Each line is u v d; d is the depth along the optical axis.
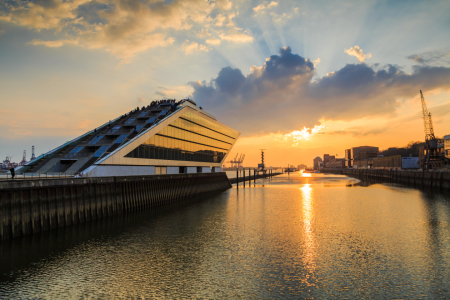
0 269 23.66
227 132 114.44
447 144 149.12
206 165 96.69
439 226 40.34
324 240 33.16
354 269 24.41
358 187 114.12
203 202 67.44
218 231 37.28
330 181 168.62
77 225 38.50
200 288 20.69
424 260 26.55
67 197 37.56
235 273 23.44
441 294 20.06
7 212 29.94
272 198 76.44
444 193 86.56
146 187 55.59
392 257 27.38
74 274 22.88
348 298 19.47
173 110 77.50
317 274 23.34
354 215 49.22
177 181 69.50
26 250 28.17
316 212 52.50
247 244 31.39
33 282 21.34
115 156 51.47
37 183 33.09
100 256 27.09
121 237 33.78
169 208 57.06
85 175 45.44
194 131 85.19
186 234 35.59
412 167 199.50
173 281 21.81
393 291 20.50
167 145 69.88
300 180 184.88
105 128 70.94
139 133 60.91
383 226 40.44
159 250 29.11
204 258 26.89
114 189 46.53
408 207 58.38
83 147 59.97
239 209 56.22
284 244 31.50
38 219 33.38
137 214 49.19
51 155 56.50
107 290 20.22
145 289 20.45
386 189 102.69
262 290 20.47
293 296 19.66
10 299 18.84
